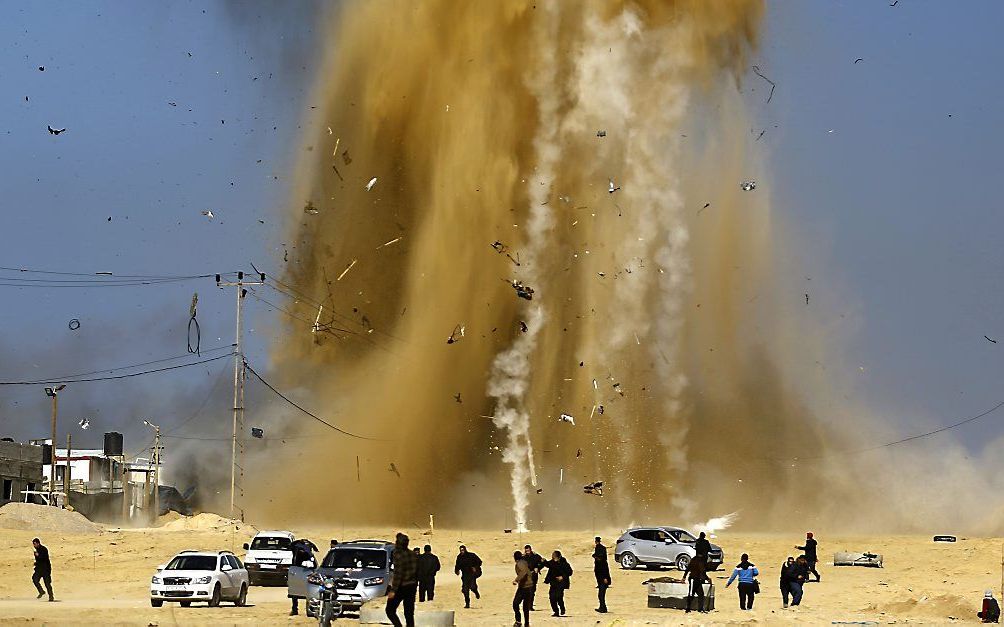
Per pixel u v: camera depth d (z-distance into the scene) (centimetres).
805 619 4559
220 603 5022
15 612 4656
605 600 5384
